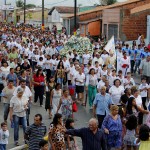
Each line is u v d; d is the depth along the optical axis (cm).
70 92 1931
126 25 4319
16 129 1420
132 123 1220
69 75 2159
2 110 1892
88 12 5338
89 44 2797
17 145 1421
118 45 3036
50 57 2517
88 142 1042
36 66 2498
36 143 1194
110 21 4500
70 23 5941
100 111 1446
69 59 2445
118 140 1244
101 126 1328
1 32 5262
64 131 1109
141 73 2267
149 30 3919
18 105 1410
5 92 1568
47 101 1738
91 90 1914
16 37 4103
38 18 8906
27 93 1504
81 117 1795
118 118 1248
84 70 2122
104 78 1783
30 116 1800
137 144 1214
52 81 1733
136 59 2841
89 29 5128
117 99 1611
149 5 4472
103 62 2383
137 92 1482
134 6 4878
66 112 1480
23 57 2602
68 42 2816
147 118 1353
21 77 1878
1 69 1970
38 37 4319
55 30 5572
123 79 1864
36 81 1962
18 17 9469
